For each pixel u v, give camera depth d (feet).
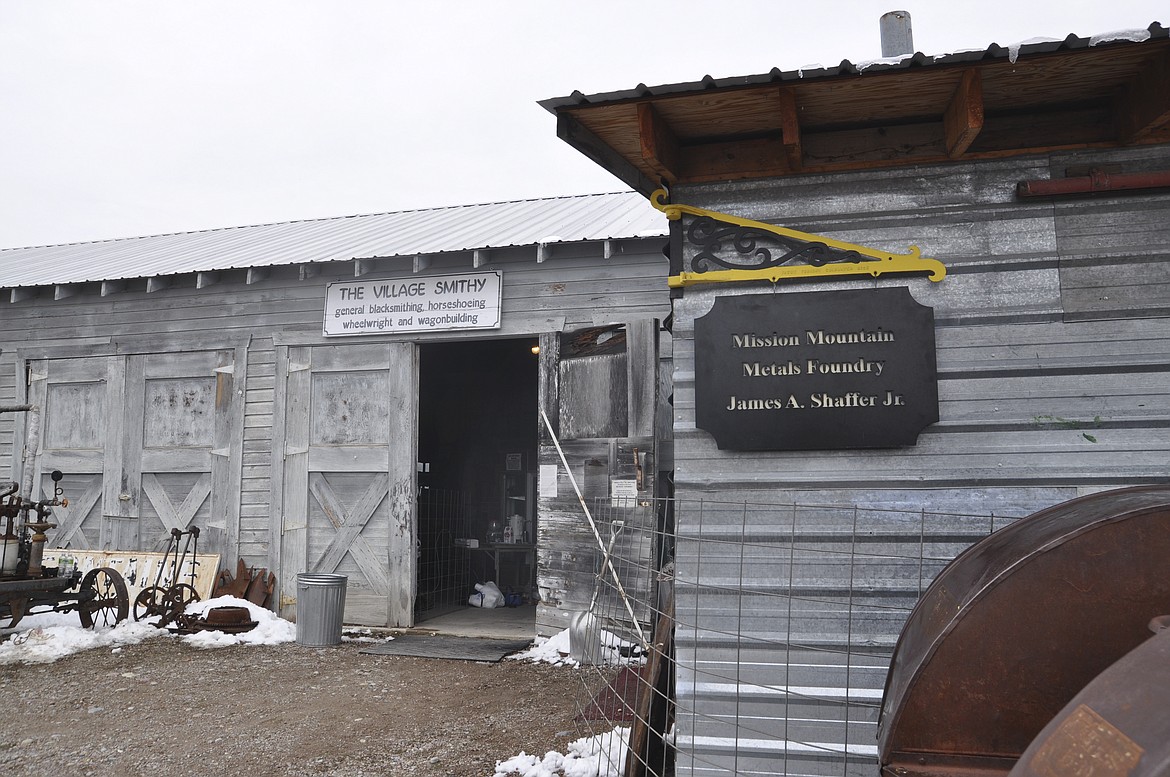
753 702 11.65
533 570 39.75
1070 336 11.43
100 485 33.24
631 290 27.71
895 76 10.58
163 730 17.30
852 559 11.44
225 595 30.04
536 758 14.97
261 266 30.27
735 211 12.47
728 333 12.15
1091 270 11.46
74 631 25.98
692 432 12.28
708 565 12.05
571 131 11.69
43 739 16.74
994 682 7.66
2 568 25.86
